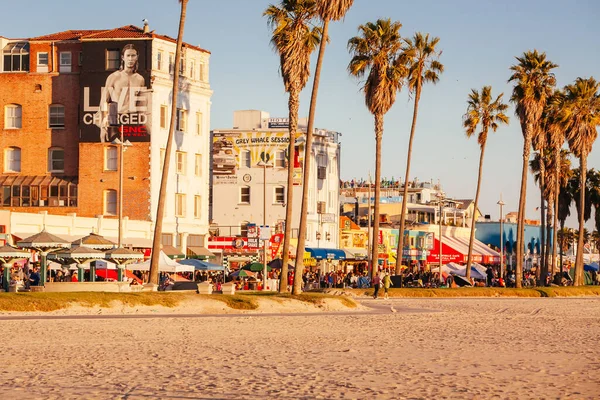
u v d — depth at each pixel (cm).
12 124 9056
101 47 8769
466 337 3506
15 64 9069
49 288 5069
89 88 8775
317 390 2033
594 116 9325
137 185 8644
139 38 8706
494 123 9206
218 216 10962
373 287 7306
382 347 3050
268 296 5159
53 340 3145
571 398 1948
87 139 8750
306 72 5838
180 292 5159
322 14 5531
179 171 9081
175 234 8944
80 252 5328
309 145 5578
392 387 2081
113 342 3105
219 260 9625
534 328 4066
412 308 5622
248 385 2106
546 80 8750
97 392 1995
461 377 2264
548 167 11325
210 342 3155
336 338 3378
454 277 9044
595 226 12400
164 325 3869
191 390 2028
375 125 7462
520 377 2277
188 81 9119
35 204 8838
